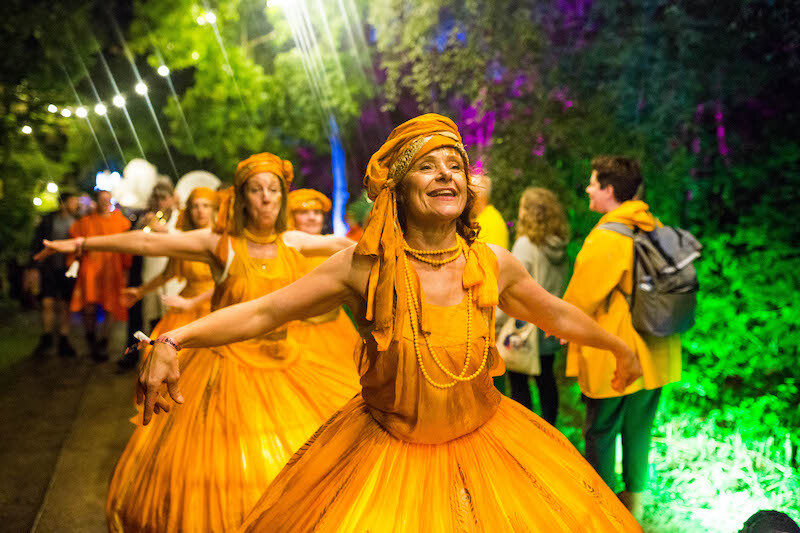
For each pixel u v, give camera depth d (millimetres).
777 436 5109
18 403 8109
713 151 7820
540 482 2686
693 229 7562
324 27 15047
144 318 8953
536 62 8930
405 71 13383
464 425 2668
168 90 18062
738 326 6266
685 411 5676
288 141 18000
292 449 3918
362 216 7309
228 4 15766
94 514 5207
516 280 2857
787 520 3326
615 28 8352
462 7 9648
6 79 13617
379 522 2506
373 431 2717
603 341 3086
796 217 7016
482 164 8867
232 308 2721
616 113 8242
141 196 10352
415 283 2629
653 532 4219
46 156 15648
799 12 7211
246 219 4301
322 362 4402
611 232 4113
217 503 3764
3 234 14195
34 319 13781
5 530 4969
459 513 2541
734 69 7605
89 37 14562
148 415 2562
